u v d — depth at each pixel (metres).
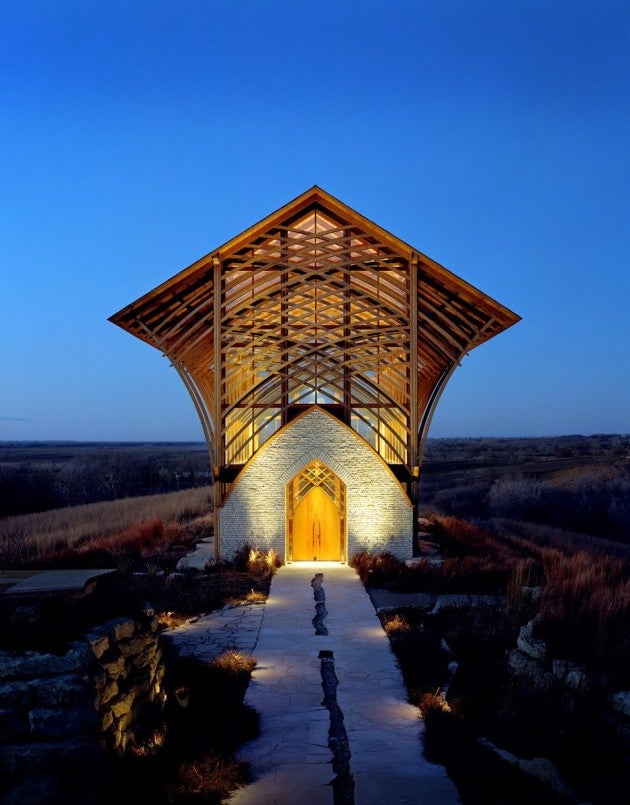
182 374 20.08
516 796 6.99
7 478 48.22
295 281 19.73
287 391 20.45
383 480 19.56
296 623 13.64
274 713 9.25
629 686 8.23
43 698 6.49
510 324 18.86
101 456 100.88
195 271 19.16
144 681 8.27
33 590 7.71
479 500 47.09
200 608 14.69
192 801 6.72
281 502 19.66
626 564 17.08
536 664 9.56
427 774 7.47
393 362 20.64
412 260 19.17
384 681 10.49
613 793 6.92
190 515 34.09
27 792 6.14
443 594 15.66
